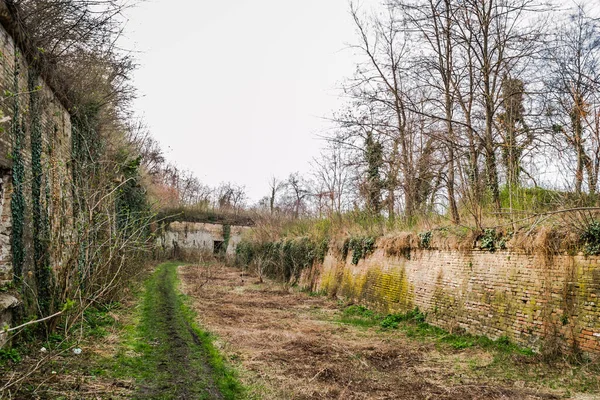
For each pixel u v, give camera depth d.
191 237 46.00
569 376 7.61
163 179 50.75
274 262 27.72
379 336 11.74
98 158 14.62
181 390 6.85
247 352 9.35
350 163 19.91
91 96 13.52
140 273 19.84
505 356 9.06
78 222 10.38
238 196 68.88
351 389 7.21
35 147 9.11
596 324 7.96
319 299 19.33
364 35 17.38
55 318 8.36
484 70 13.83
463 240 11.80
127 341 9.50
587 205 8.68
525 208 10.41
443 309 12.29
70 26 9.86
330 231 21.94
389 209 18.88
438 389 7.23
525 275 9.73
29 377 6.20
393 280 15.09
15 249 7.86
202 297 18.23
